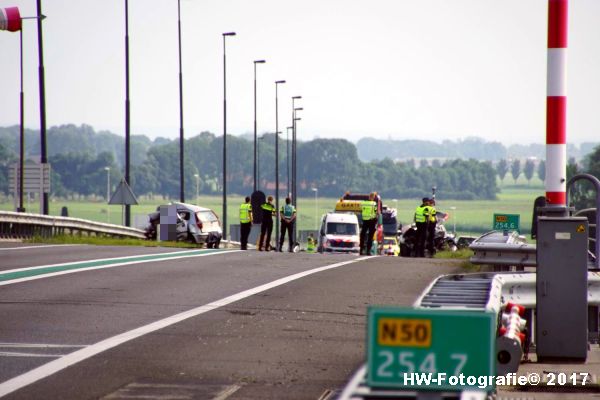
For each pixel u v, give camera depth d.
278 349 50.06
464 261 103.69
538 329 52.69
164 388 41.19
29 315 59.47
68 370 44.47
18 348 49.31
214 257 105.25
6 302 64.81
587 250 51.97
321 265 96.94
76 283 75.62
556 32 67.00
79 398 39.28
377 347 24.66
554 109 66.94
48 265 90.25
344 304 66.00
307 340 52.62
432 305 36.59
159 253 109.56
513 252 74.12
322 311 62.75
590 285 58.22
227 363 46.47
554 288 52.28
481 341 24.28
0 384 41.59
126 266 90.38
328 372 44.78
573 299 52.09
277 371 44.84
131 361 46.56
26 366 45.22
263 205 151.12
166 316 59.97
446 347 24.41
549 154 66.94
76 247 118.00
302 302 66.75
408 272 89.12
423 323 24.47
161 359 47.12
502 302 54.06
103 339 52.00
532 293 58.16
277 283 78.31
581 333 52.16
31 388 40.91
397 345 24.58
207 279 80.50
